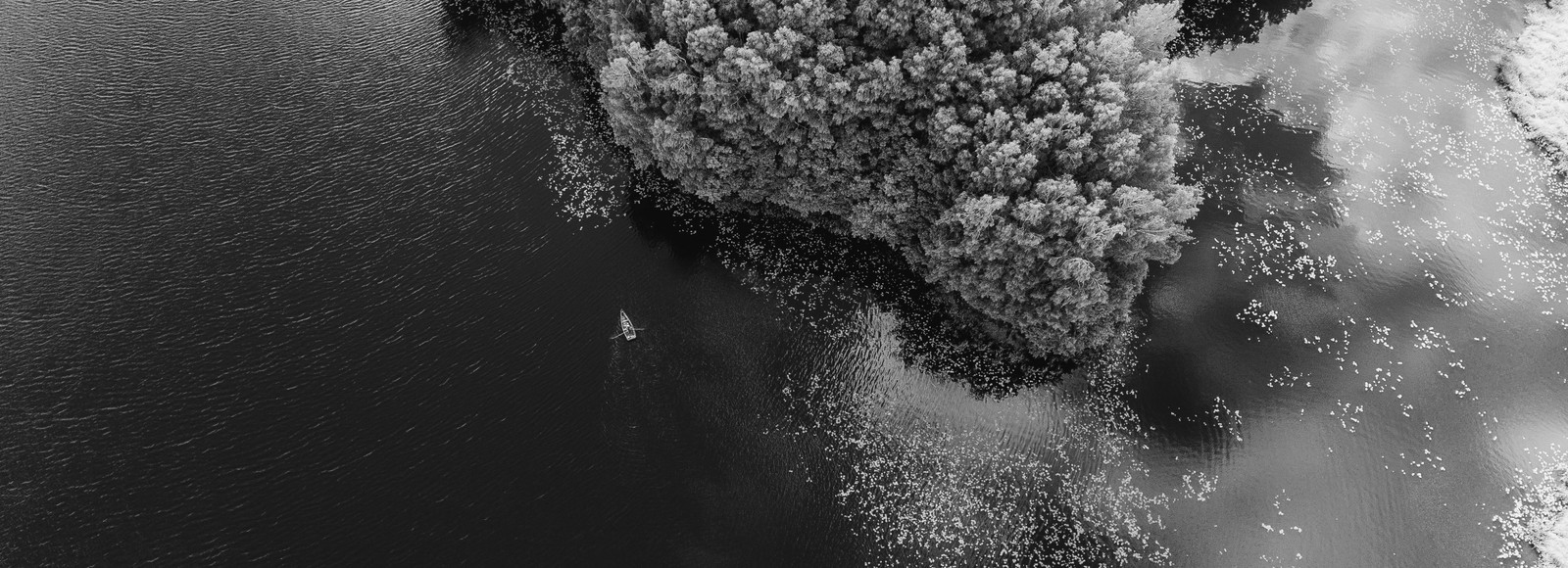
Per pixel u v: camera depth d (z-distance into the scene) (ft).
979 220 162.61
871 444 178.91
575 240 211.82
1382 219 213.05
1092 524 167.63
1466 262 204.95
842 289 201.98
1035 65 163.32
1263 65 249.96
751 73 168.35
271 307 197.36
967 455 176.45
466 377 187.11
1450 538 166.40
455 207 217.97
